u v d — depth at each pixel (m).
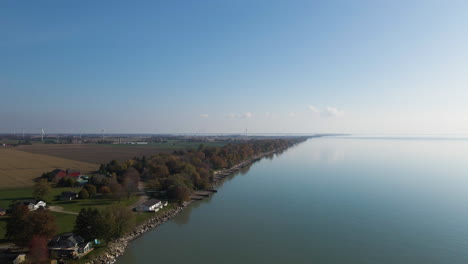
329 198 110.69
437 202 104.31
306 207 98.62
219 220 86.06
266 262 60.28
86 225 62.78
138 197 105.88
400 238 72.50
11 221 58.22
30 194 102.75
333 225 81.69
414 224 82.00
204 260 60.81
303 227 79.88
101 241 65.31
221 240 71.25
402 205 100.56
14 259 52.09
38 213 59.03
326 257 62.75
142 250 65.25
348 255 63.78
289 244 69.00
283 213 92.25
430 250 66.12
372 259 61.97
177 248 66.50
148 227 79.00
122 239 69.38
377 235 74.31
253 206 100.69
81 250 58.31
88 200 98.94
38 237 54.81
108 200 99.62
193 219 87.00
